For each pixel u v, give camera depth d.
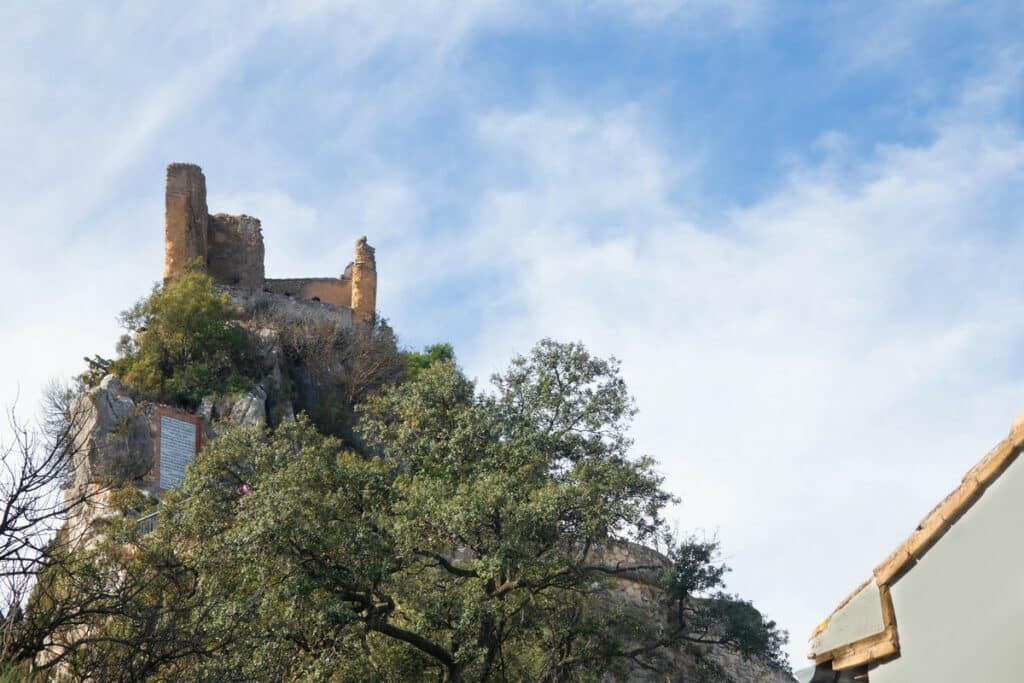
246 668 19.75
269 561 24.06
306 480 25.66
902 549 11.36
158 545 23.08
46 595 17.77
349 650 24.08
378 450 57.09
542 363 30.89
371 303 66.88
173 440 46.78
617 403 30.55
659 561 35.22
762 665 36.47
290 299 64.75
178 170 63.97
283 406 56.62
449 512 25.72
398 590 25.33
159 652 17.88
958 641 10.94
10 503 17.45
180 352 56.19
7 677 15.31
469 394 30.75
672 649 34.00
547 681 27.67
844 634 11.68
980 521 11.02
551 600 28.55
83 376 53.19
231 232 67.12
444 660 25.38
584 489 27.17
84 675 17.33
